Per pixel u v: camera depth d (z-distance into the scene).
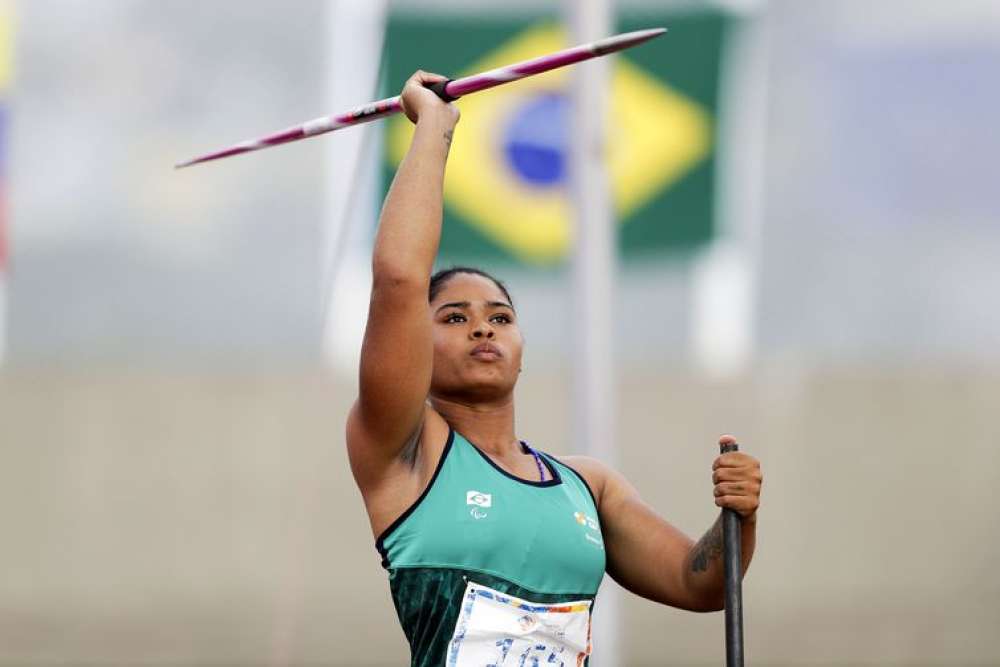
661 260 43.16
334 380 46.16
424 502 13.76
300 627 45.53
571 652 13.93
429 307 13.88
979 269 45.22
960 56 44.62
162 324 46.47
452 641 13.44
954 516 45.81
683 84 42.06
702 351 45.56
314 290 45.91
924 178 44.94
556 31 40.75
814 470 45.88
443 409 14.68
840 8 44.47
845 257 45.09
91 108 46.22
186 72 46.19
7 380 46.47
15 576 45.97
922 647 45.62
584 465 15.33
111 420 46.31
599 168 29.53
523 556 13.73
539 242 40.78
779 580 45.75
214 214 46.22
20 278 46.38
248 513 45.97
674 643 44.84
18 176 46.25
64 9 46.16
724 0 42.22
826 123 44.59
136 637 45.78
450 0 40.78
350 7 45.69
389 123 40.28
